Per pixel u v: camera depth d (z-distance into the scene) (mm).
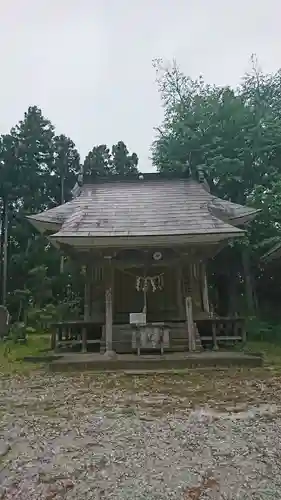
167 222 12094
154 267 13742
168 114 25047
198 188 15305
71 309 23422
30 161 34406
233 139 21422
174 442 4754
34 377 9555
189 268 12211
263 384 8227
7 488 3629
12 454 4488
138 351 11234
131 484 3641
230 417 5809
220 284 23062
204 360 10547
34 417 6051
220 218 13367
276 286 22234
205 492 3461
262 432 5090
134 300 13828
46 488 3607
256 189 19344
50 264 29922
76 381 8945
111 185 16078
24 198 33625
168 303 13773
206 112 22125
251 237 19266
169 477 3771
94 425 5539
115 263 12445
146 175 16531
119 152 37344
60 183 37094
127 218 12438
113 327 12617
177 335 12523
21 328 18328
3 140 34281
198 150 21703
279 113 23062
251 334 17562
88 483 3686
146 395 7367
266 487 3537
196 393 7469
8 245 33406
